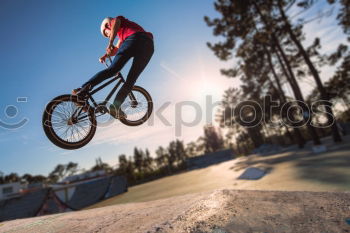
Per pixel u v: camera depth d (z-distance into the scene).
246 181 11.89
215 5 21.39
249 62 24.80
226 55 23.64
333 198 2.20
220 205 2.24
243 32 20.94
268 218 1.92
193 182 18.95
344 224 1.73
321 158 12.70
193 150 82.56
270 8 19.83
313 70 18.61
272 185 9.44
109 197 24.97
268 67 27.62
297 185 8.41
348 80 32.38
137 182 59.94
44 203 20.30
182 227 1.85
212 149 78.44
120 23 2.90
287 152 22.09
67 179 37.72
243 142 59.91
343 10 20.88
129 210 2.94
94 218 2.85
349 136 21.09
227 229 1.78
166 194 16.08
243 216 1.98
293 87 20.48
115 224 2.42
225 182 13.39
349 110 44.03
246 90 32.25
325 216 1.89
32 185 36.00
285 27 19.22
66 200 22.64
